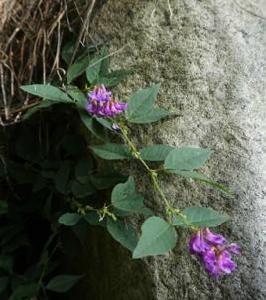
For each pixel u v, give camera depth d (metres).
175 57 0.37
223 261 0.27
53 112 0.40
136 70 0.38
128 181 0.32
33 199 0.41
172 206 0.33
